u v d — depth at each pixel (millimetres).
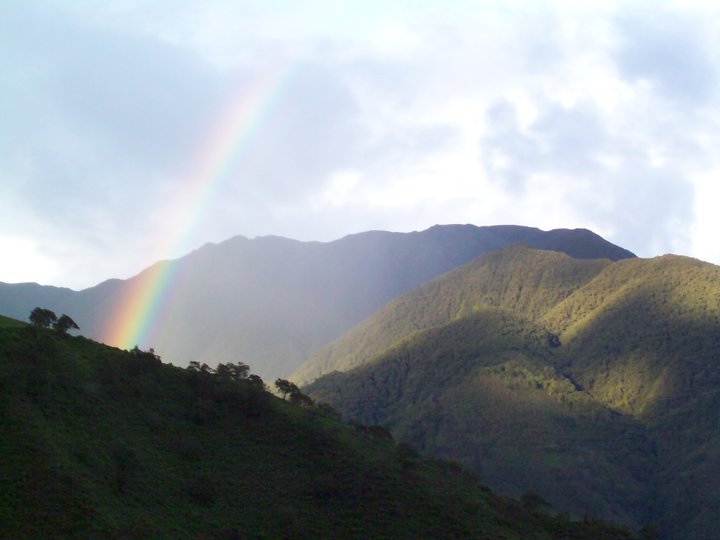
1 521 47188
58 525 48000
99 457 56875
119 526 50156
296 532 56719
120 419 63406
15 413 55812
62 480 51250
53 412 59188
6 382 59438
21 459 51750
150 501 55344
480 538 59781
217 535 54500
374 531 58438
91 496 51156
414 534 58656
